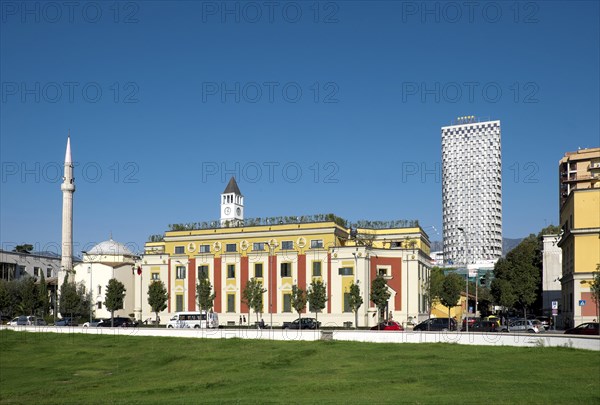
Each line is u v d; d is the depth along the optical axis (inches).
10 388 1776.6
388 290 3897.6
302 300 3742.6
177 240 4446.4
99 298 4877.0
